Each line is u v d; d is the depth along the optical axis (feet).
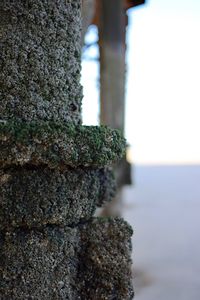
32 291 3.99
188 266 15.37
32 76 4.03
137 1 16.65
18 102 3.97
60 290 4.17
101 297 4.44
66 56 4.27
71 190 4.08
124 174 18.67
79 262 4.46
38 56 4.06
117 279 4.50
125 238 4.61
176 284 13.15
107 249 4.50
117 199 14.99
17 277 3.94
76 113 4.40
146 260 16.11
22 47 4.00
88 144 4.00
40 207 3.90
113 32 16.58
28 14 4.02
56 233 4.12
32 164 3.87
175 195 41.27
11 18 3.99
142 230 22.75
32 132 3.76
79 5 4.48
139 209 30.50
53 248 4.09
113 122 16.83
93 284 4.46
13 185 3.85
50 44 4.14
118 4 16.56
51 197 3.94
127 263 4.57
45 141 3.79
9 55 3.96
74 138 3.92
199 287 12.97
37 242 4.00
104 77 16.79
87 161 4.03
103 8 16.43
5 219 3.86
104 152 4.12
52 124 3.87
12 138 3.73
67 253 4.23
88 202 4.31
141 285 13.04
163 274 14.12
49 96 4.13
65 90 4.26
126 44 17.98
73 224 4.34
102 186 4.70
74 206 4.13
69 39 4.31
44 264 4.04
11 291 3.93
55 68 4.17
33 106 4.02
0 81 3.94
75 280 4.41
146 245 18.95
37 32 4.07
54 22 4.17
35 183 3.89
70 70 4.32
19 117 3.97
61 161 3.89
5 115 3.94
